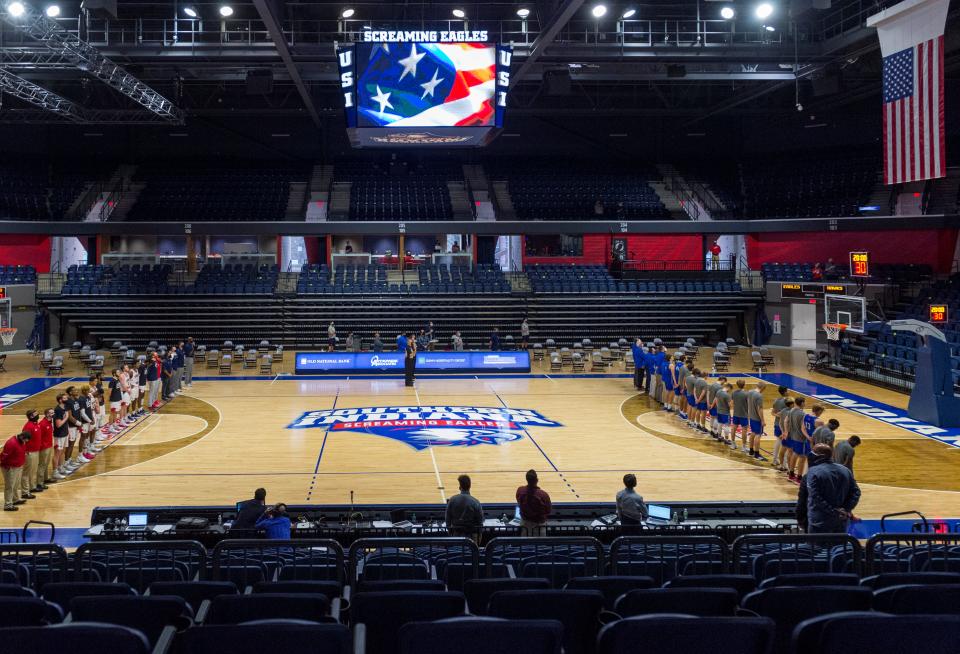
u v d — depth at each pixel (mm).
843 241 37500
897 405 23500
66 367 30750
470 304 36906
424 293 36938
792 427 15617
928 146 17422
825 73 29469
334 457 17406
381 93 23734
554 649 3744
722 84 39312
